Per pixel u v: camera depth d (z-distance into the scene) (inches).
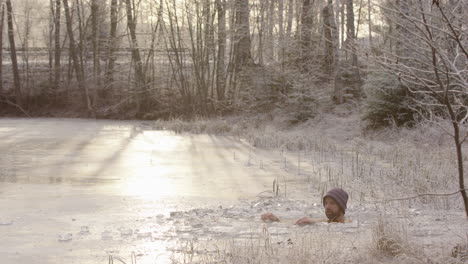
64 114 1733.5
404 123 916.6
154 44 1672.0
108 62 1787.6
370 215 364.2
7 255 270.2
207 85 1546.5
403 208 374.6
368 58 245.6
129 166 697.0
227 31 1542.8
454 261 242.4
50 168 675.4
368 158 730.2
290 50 1290.6
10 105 1785.2
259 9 1466.5
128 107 1681.8
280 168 682.2
